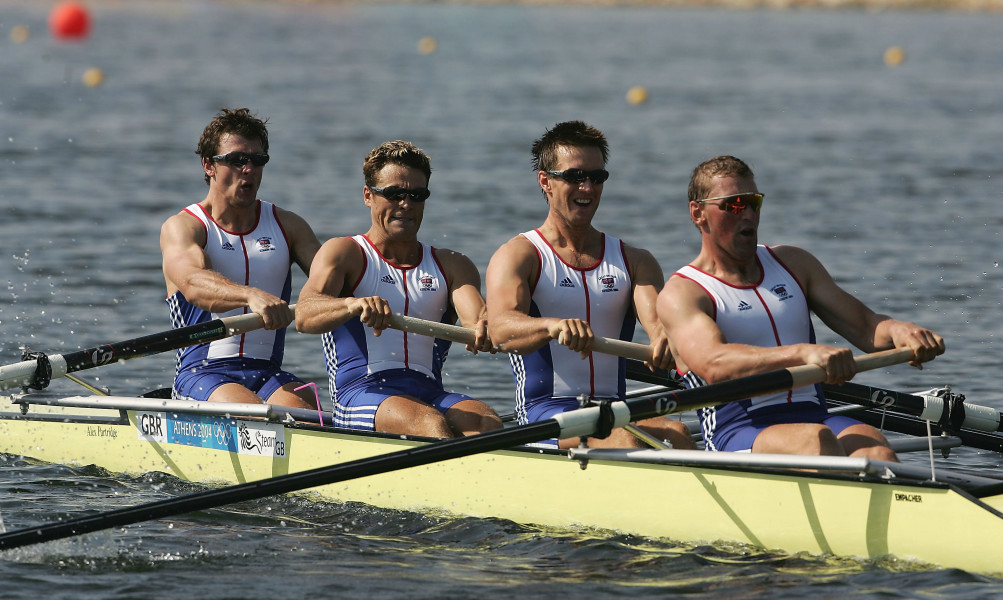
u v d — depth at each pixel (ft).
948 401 86.33
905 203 237.66
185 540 81.30
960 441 87.81
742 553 77.30
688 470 79.25
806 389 82.38
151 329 145.28
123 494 94.68
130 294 163.53
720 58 634.02
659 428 86.94
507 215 222.89
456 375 132.36
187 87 467.11
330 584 72.59
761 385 74.54
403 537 82.58
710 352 77.46
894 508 73.20
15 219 215.92
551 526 83.92
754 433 79.82
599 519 82.43
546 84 495.82
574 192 87.20
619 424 76.74
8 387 95.71
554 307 89.51
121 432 101.96
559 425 76.02
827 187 256.93
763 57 637.30
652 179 271.69
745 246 80.02
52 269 177.47
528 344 84.89
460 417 89.25
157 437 99.96
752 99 441.27
